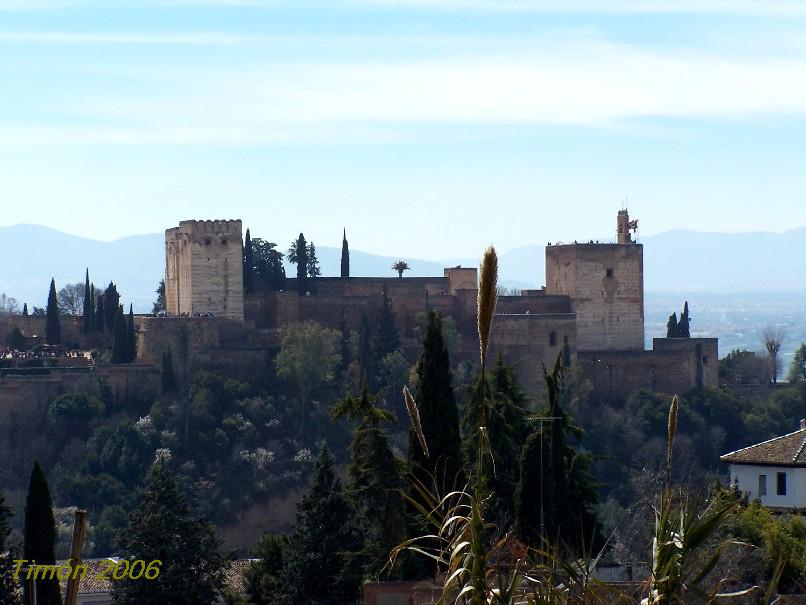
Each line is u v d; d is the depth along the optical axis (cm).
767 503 10200
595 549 9312
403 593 6862
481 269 2988
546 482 9094
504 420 10494
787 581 6919
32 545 8831
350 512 11181
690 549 3164
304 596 10912
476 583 3034
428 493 3288
